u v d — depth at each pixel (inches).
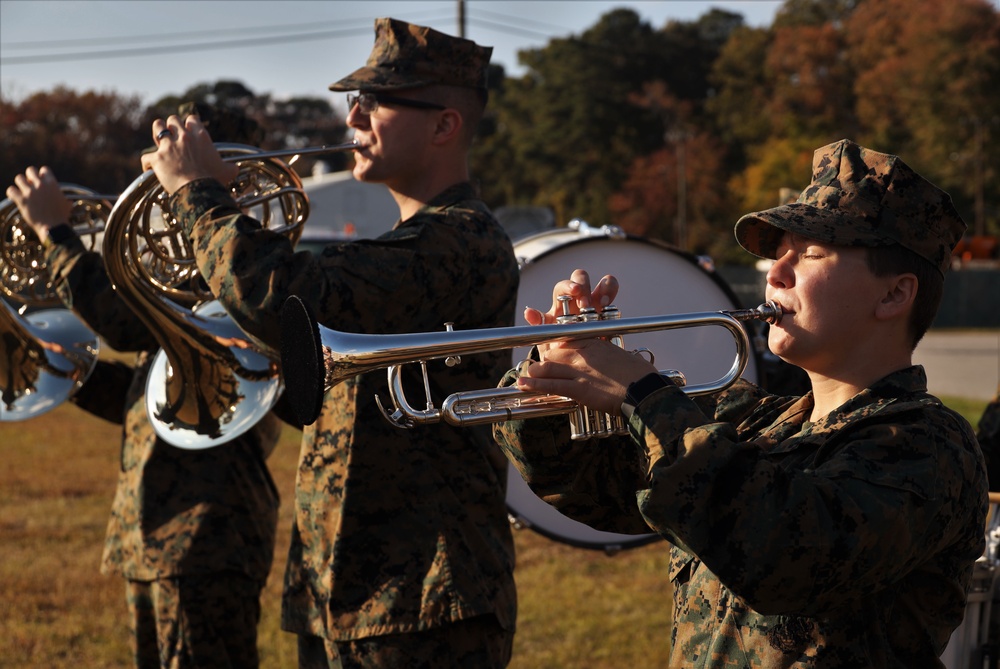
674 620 67.2
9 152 1926.7
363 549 97.3
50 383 149.3
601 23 2642.7
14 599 188.4
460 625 96.9
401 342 69.9
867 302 61.2
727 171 2383.1
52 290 151.8
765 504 54.1
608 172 2474.2
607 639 169.2
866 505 54.5
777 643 59.1
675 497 55.1
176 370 120.3
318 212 837.2
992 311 1373.0
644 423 59.1
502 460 103.5
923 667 59.9
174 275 122.5
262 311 91.8
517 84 2588.6
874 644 58.5
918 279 61.4
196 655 125.0
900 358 62.8
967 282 1368.1
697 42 2684.5
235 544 127.4
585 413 66.6
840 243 60.2
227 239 94.0
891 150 2052.2
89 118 2031.3
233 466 129.7
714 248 2306.8
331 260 93.4
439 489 98.3
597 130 2471.7
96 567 209.3
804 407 66.8
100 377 152.6
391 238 96.5
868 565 54.2
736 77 2447.1
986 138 1977.1
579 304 66.5
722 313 67.5
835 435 59.4
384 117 106.3
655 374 61.7
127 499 130.9
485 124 2674.7
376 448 98.0
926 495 55.7
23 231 147.3
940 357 805.9
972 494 58.9
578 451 73.0
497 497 101.8
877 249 60.7
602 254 159.0
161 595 125.7
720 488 55.2
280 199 120.3
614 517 75.4
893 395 61.3
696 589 64.6
